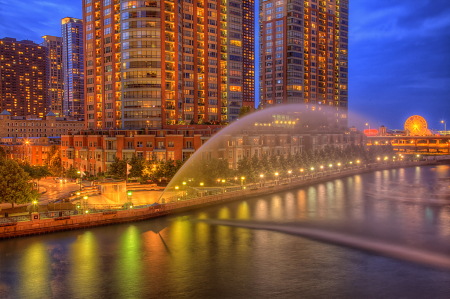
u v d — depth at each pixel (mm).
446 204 99125
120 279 50906
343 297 46312
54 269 53688
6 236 63750
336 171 155500
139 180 114750
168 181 114625
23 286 48656
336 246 64875
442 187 126812
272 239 68625
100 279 50875
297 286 49219
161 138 126500
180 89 157500
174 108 152375
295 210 91062
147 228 73500
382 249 63406
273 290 48094
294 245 65250
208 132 137375
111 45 156250
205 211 88688
